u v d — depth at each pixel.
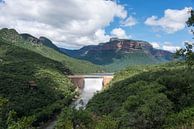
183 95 66.31
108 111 105.62
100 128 61.00
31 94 166.00
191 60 28.78
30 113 139.62
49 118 142.88
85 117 77.75
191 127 35.91
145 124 57.38
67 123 75.56
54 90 193.62
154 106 58.78
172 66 184.00
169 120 54.12
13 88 164.12
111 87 155.38
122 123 61.56
